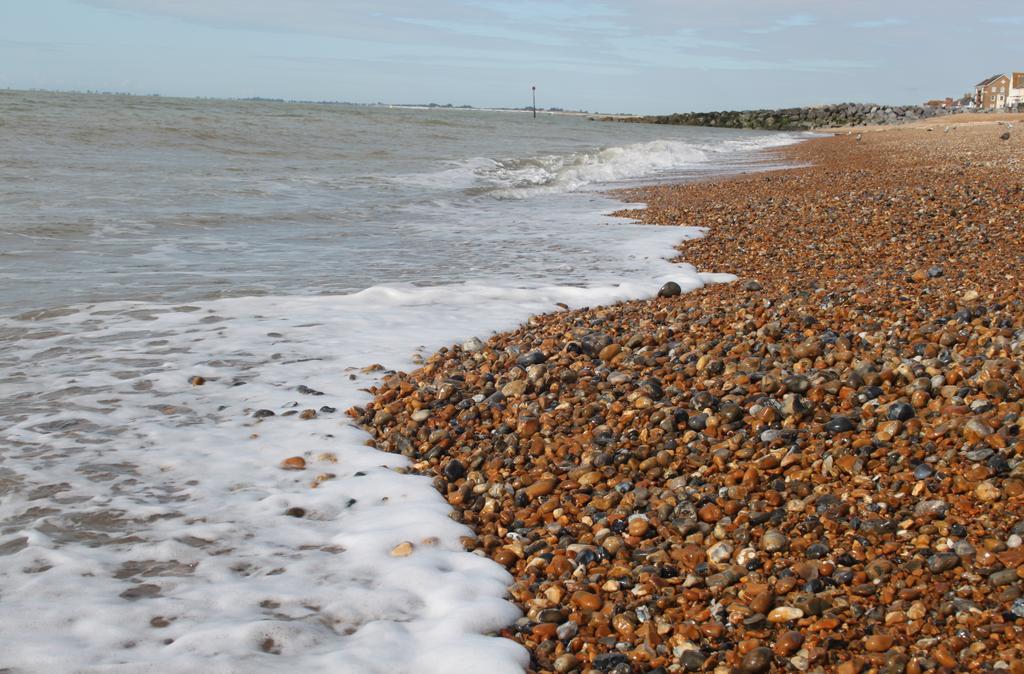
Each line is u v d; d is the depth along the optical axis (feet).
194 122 44.37
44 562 5.91
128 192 20.52
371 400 8.38
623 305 11.34
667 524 6.41
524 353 9.22
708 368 8.50
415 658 5.31
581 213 21.52
